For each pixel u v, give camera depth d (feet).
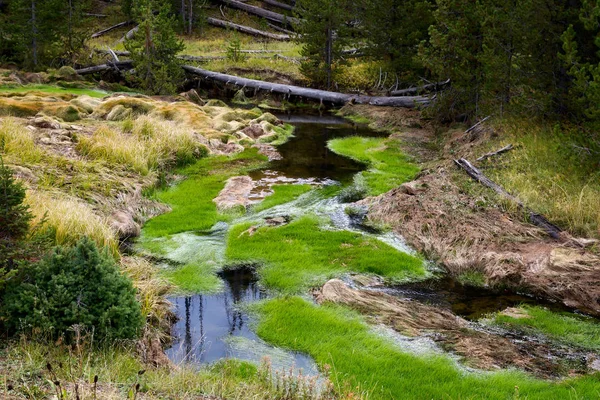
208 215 39.83
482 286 30.55
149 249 33.94
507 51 53.93
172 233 36.70
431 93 82.12
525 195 37.96
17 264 21.40
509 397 20.03
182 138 55.21
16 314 19.84
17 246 21.25
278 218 39.70
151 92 91.66
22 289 20.20
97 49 112.37
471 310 27.78
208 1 148.15
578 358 23.17
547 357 23.15
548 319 26.43
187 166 52.54
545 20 46.96
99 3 146.00
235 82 99.66
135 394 15.57
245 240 35.40
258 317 26.30
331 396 18.72
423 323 25.50
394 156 59.26
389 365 22.06
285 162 55.98
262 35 134.00
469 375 21.56
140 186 42.39
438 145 63.36
